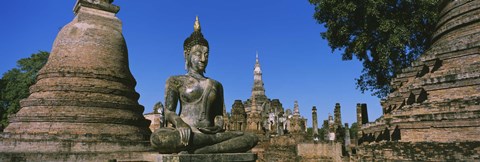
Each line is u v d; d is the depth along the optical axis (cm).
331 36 2675
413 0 2330
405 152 1425
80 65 1738
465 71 1493
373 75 2855
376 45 2527
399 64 2522
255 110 4784
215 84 864
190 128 741
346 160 2269
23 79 4409
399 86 1955
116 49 1883
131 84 1923
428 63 1733
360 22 2506
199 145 736
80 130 1586
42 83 1736
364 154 1722
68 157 1404
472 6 1691
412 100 1736
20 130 1599
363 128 2395
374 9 2267
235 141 778
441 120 1405
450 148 1280
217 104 875
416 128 1515
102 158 1452
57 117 1582
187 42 895
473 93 1423
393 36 2242
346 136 2814
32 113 1606
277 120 4894
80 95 1669
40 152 1416
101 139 1584
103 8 1925
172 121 781
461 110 1373
